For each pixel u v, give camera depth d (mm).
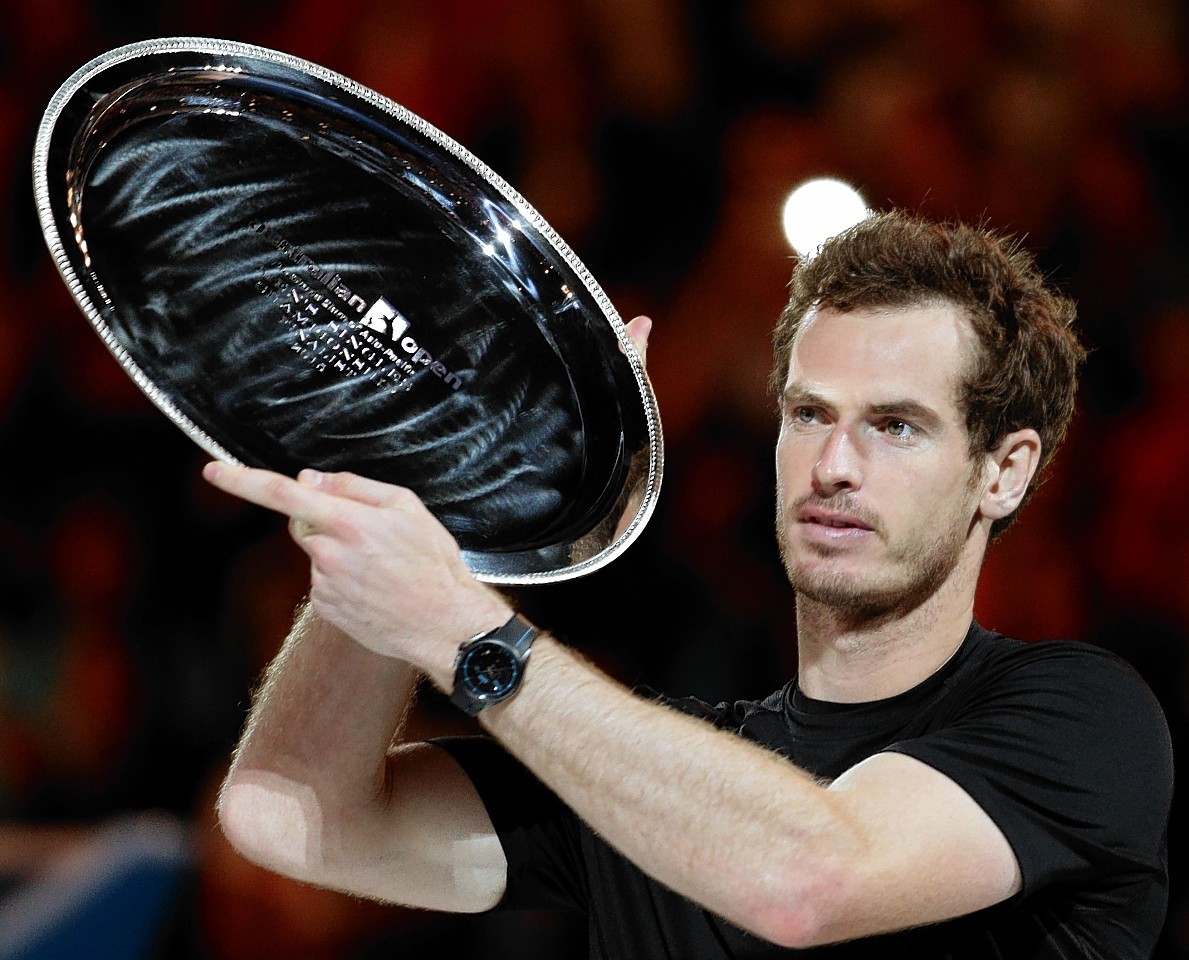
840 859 5535
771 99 18234
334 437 6105
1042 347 6988
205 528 17688
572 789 5746
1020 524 16906
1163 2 17828
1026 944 6320
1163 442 17031
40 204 5637
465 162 6254
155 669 17422
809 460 6707
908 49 17766
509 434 6270
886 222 7031
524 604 16609
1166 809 6500
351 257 6094
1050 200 17719
